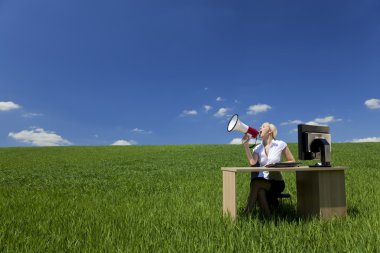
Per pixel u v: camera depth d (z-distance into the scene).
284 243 4.35
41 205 8.34
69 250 4.37
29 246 4.53
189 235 4.83
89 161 27.05
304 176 6.29
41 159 30.19
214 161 23.69
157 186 12.16
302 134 6.31
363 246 4.13
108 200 9.35
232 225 5.36
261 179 6.19
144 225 5.68
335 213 6.01
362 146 34.94
